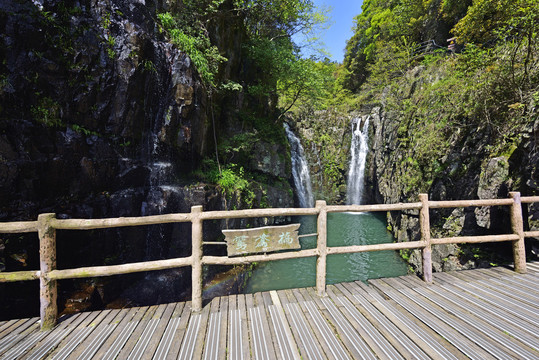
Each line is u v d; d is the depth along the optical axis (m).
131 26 4.82
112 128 4.77
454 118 6.77
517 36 5.27
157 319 2.39
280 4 10.83
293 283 6.97
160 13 5.78
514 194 3.31
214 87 7.05
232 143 9.03
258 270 7.68
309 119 18.56
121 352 1.93
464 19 5.99
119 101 4.74
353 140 17.20
